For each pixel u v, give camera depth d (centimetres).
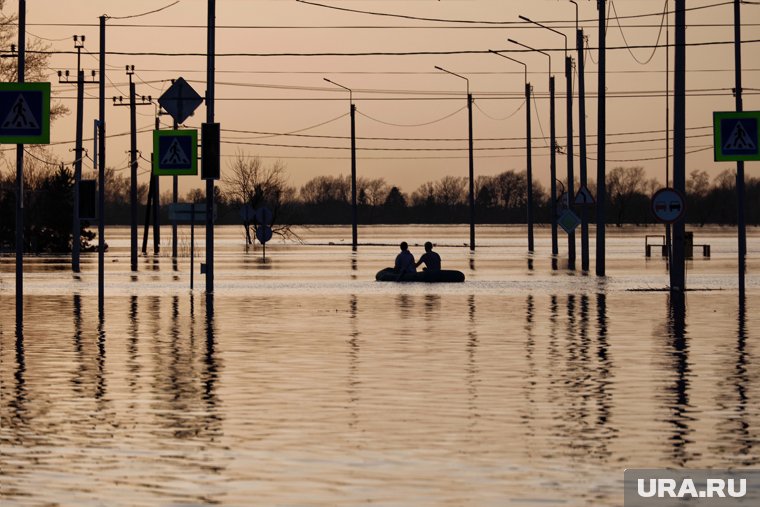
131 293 11094
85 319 8338
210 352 6328
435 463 3509
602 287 11925
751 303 9756
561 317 8419
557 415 4331
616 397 4747
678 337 7062
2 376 5400
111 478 3328
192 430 4059
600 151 14288
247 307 9400
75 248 15875
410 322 8044
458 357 6078
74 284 12656
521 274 14550
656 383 5128
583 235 15925
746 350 6378
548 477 3312
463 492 3138
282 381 5219
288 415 4350
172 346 6619
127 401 4681
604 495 3103
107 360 5988
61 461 3559
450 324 7906
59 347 6581
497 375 5397
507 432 4000
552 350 6388
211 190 11212
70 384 5150
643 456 3597
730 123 10325
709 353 6241
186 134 11150
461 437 3909
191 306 9500
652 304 9669
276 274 14662
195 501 3061
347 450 3706
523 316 8519
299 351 6366
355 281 13100
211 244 11212
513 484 3228
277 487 3209
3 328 7688
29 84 7950
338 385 5097
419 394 4841
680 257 11419
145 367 5709
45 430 4066
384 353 6259
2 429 4084
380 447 3750
